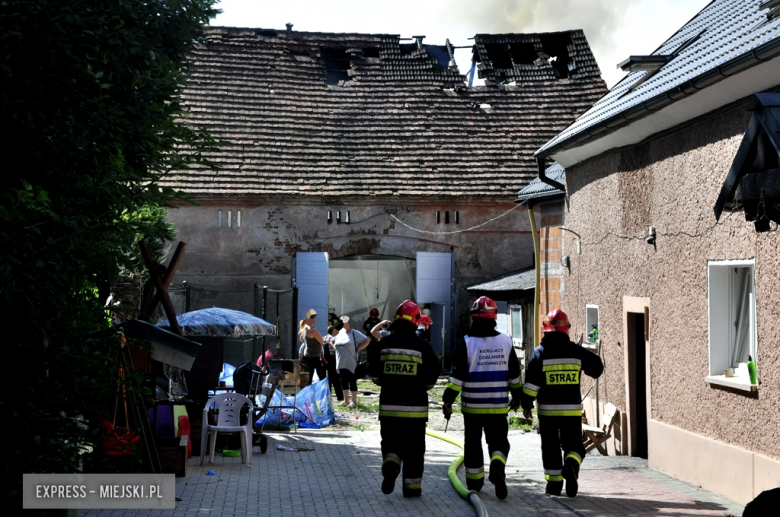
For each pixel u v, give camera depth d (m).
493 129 29.73
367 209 27.59
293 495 9.45
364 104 29.80
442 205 27.88
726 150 9.94
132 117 7.54
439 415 18.27
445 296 27.83
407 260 28.64
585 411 15.23
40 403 5.73
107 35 6.89
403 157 28.55
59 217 5.23
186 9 10.06
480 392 9.58
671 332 11.45
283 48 30.47
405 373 9.46
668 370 11.52
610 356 13.81
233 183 26.81
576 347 9.66
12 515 5.48
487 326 9.76
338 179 27.66
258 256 26.92
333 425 16.31
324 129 28.89
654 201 12.02
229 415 11.73
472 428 9.63
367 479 10.65
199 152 8.80
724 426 9.96
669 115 11.10
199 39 10.70
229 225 26.83
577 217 15.52
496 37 32.19
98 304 6.38
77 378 5.86
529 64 32.12
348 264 28.77
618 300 13.47
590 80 31.44
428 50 31.94
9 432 5.48
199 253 26.59
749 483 9.27
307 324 19.72
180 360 8.95
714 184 10.23
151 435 9.40
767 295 9.00
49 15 6.11
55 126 6.08
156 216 11.73
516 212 28.17
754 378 9.35
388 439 9.46
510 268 28.09
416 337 9.56
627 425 13.12
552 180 16.55
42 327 5.37
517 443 14.48
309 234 27.23
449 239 27.91
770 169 6.04
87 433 6.19
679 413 11.16
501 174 28.48
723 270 10.34
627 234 13.05
